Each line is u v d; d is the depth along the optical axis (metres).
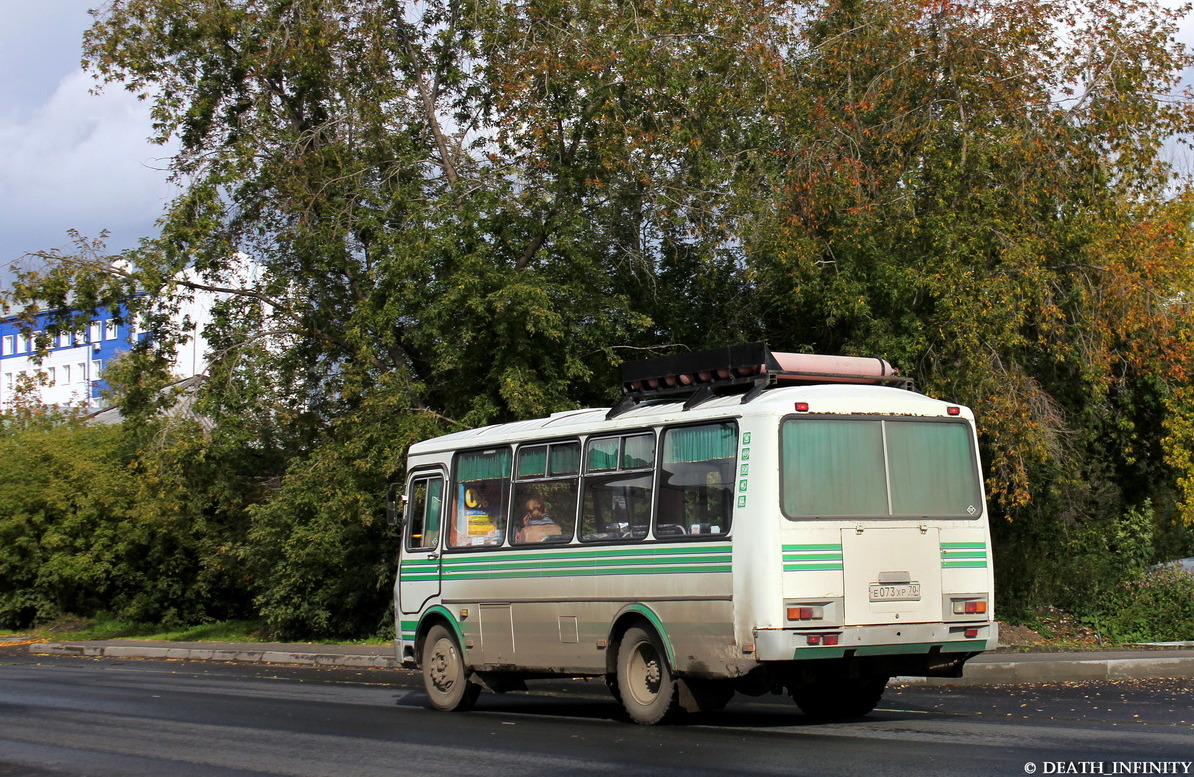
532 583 13.28
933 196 21.97
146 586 37.59
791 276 22.31
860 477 11.05
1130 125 21.80
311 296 27.09
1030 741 9.90
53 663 26.62
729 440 11.13
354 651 25.09
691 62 24.27
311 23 26.11
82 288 25.16
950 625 11.18
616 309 24.95
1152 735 10.23
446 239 23.31
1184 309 22.39
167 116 26.78
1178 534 36.84
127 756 10.84
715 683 11.49
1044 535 24.95
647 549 11.77
